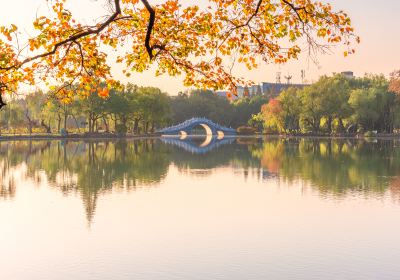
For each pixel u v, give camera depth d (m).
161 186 41.22
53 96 12.84
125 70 12.77
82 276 19.48
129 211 30.73
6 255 22.00
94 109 112.50
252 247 22.95
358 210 30.70
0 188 39.59
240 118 191.50
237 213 30.20
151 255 21.91
